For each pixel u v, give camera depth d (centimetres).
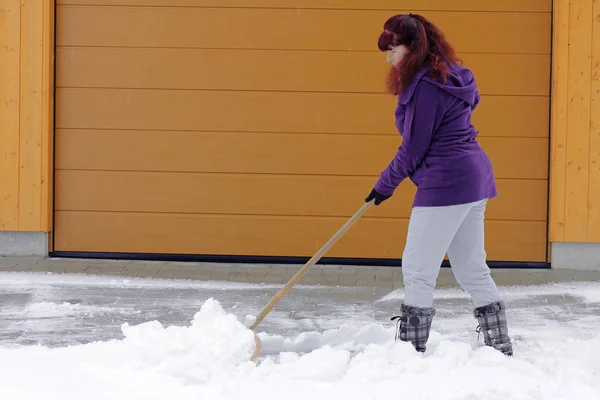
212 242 803
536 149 786
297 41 787
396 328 524
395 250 796
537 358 507
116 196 806
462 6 779
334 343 546
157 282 727
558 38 771
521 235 792
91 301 664
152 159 802
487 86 783
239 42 789
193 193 802
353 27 783
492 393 436
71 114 803
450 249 521
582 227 782
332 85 788
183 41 793
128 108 800
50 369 466
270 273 766
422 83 486
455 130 495
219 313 512
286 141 793
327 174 794
